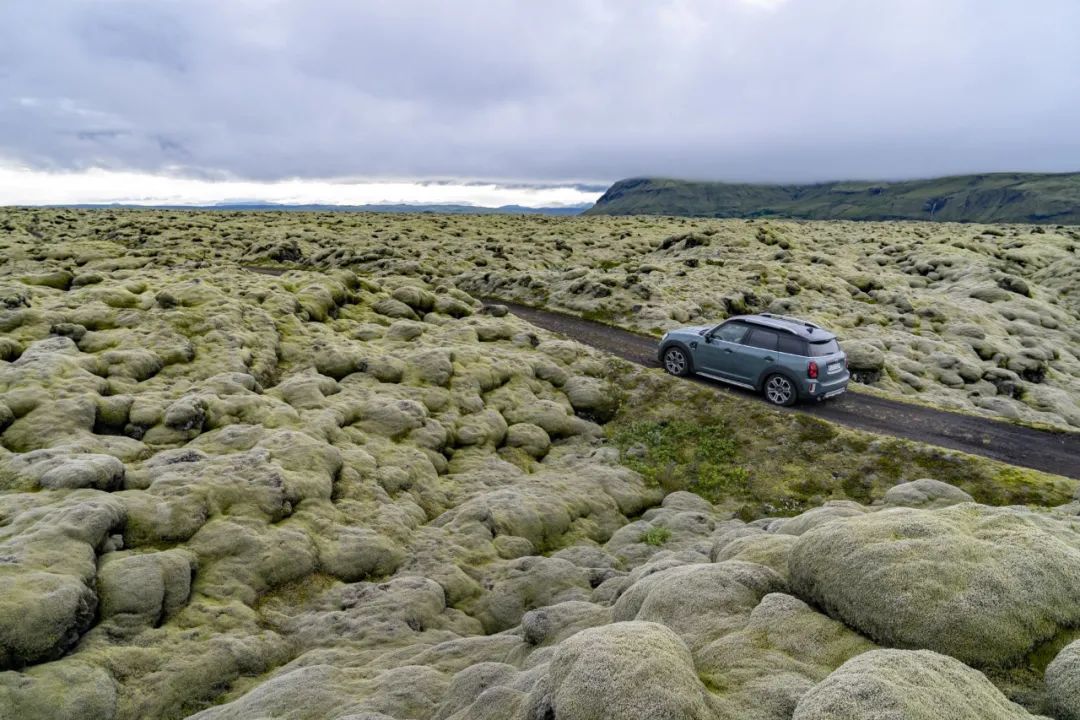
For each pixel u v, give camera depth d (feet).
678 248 214.48
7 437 47.16
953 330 126.21
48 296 76.59
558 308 134.31
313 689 28.53
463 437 66.54
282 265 211.20
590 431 74.28
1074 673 15.24
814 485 60.34
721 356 77.30
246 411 58.08
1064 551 19.38
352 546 44.11
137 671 30.68
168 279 95.25
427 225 336.29
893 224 471.21
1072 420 93.81
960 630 17.53
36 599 29.84
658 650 17.76
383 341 88.89
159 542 39.06
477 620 40.06
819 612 21.48
